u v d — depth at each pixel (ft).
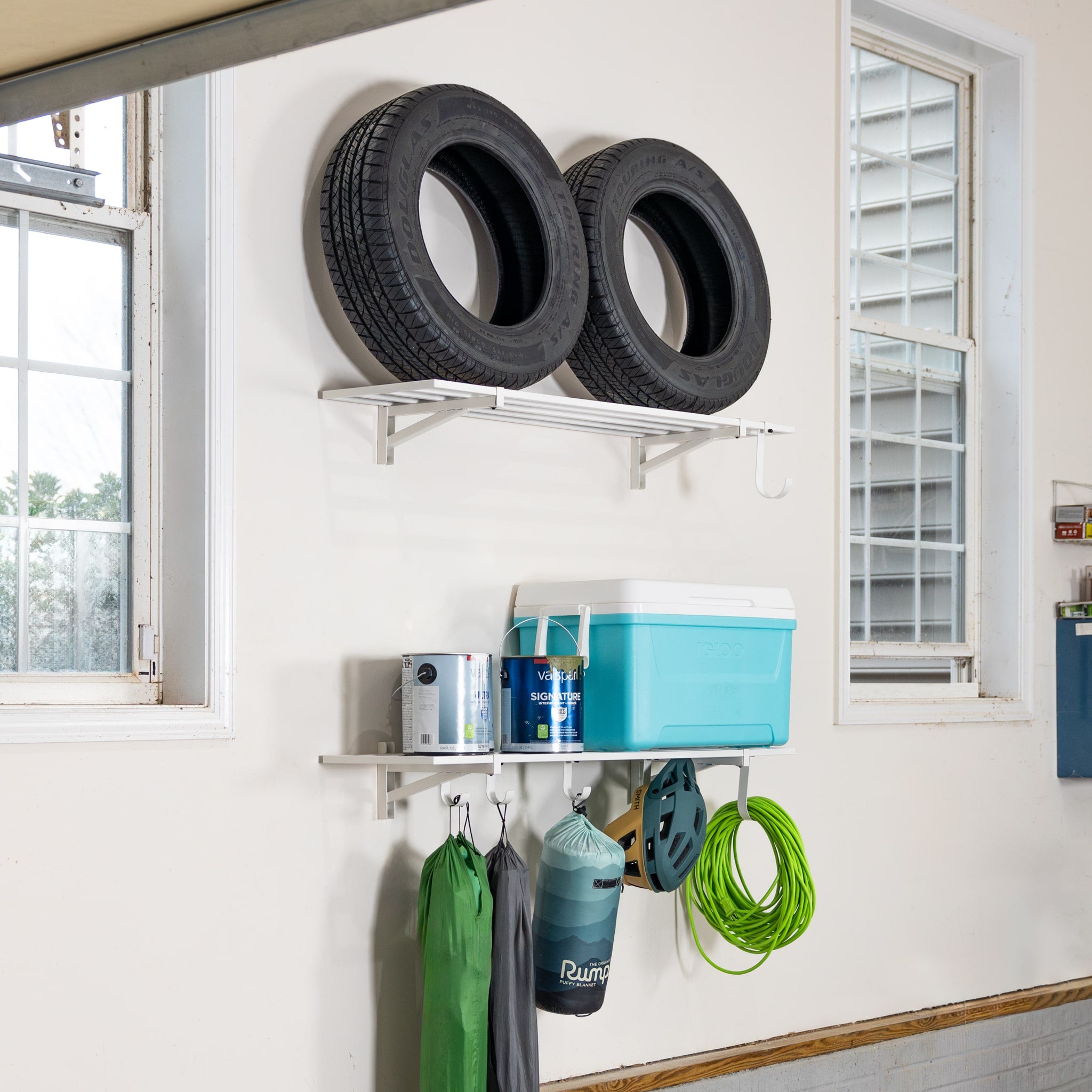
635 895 10.09
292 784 8.20
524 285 9.01
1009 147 13.82
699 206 10.07
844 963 11.57
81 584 7.95
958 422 13.87
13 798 7.09
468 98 8.59
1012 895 13.16
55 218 7.89
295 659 8.28
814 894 10.23
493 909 8.48
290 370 8.36
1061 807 13.79
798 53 11.69
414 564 8.93
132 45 3.74
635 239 10.42
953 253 13.94
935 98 13.80
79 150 7.98
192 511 8.00
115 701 7.84
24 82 3.99
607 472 10.13
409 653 8.86
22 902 7.09
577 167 9.68
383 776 8.55
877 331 12.95
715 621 9.32
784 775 11.20
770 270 11.34
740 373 10.03
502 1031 8.36
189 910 7.70
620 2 10.36
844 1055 11.32
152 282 8.21
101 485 8.07
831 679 11.65
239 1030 7.87
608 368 9.42
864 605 12.81
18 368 7.74
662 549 10.47
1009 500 13.66
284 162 8.37
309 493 8.41
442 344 8.11
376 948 8.54
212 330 7.97
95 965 7.33
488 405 8.17
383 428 8.77
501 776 9.36
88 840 7.34
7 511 7.67
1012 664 13.53
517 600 9.45
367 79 8.80
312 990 8.21
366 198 7.99
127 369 8.20
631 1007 10.00
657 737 8.98
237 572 8.03
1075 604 13.65
